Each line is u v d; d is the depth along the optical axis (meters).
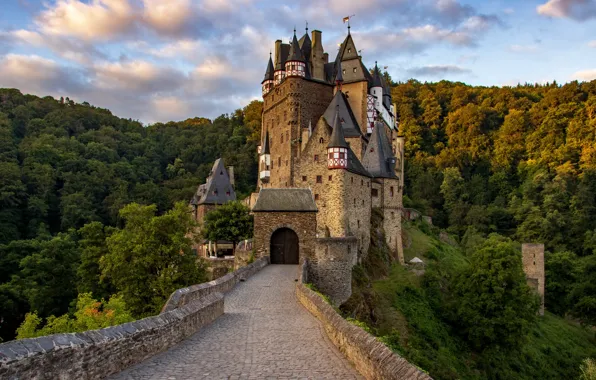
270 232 41.72
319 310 18.62
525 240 96.56
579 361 54.34
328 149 55.31
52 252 62.84
